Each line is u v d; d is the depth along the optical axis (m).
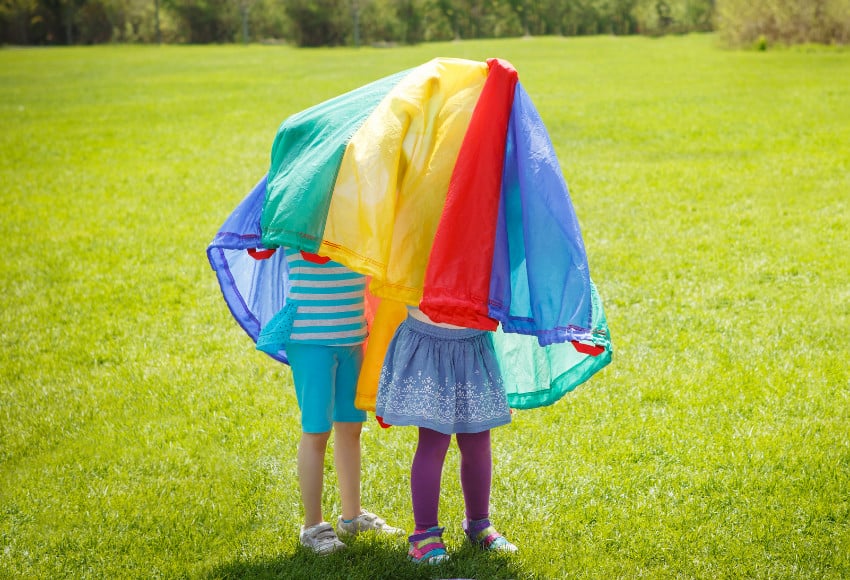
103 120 18.58
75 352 5.75
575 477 3.90
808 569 3.20
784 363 5.13
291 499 3.82
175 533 3.55
